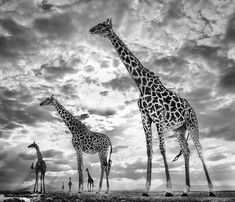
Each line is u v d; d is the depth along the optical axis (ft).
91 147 51.78
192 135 35.09
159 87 34.65
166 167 31.55
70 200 27.71
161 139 32.63
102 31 37.52
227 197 28.45
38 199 29.86
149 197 29.19
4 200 28.81
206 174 33.60
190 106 35.99
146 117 34.63
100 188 50.88
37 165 60.23
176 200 25.05
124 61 36.83
